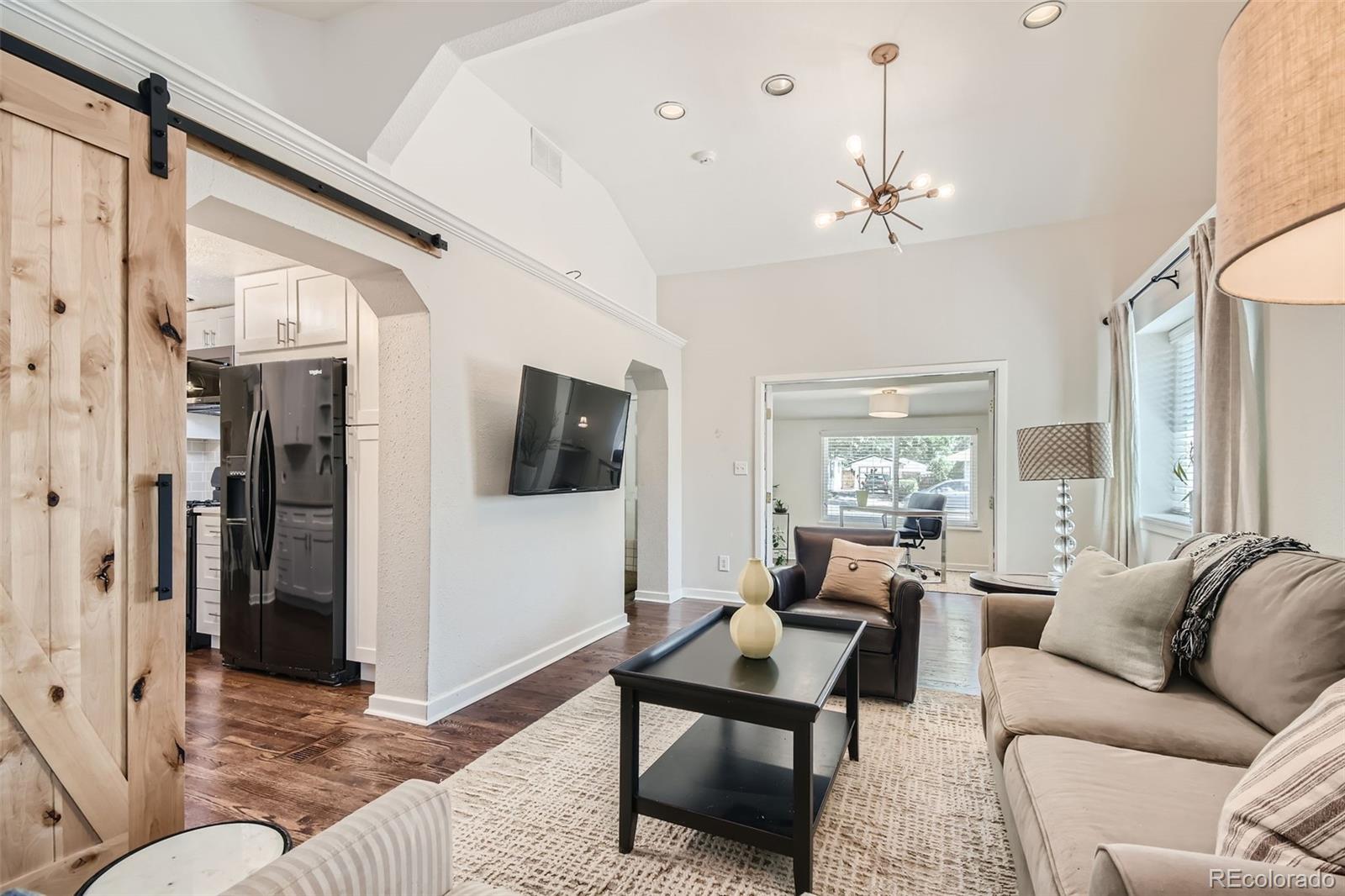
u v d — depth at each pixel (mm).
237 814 2033
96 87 1529
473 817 2008
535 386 3270
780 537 9195
